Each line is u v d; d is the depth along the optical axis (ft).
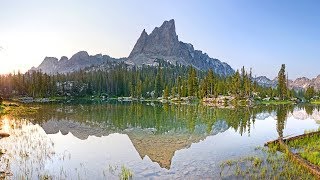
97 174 69.51
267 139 119.75
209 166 76.33
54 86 530.27
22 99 449.48
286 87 496.64
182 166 76.69
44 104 361.10
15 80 491.31
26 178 65.31
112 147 103.35
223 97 422.00
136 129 149.18
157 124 169.37
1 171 69.62
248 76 486.38
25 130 139.95
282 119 203.92
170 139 120.47
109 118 200.34
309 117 223.30
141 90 544.21
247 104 383.24
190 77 474.08
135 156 89.10
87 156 88.69
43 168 74.28
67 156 88.28
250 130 147.02
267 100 469.98
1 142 107.55
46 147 101.24
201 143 111.45
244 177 66.13
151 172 71.20
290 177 65.26
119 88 597.93
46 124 164.76
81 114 228.02
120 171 72.08
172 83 582.35
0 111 225.76
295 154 85.71
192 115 224.33
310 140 110.01
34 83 485.56
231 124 170.19
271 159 81.35
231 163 78.59
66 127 153.99
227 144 108.88
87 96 569.23
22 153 90.22
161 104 378.32
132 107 316.19
